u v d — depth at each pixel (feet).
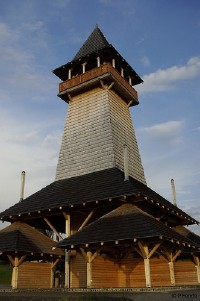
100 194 49.44
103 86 68.54
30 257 53.62
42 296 35.99
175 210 57.88
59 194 56.80
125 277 50.62
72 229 57.57
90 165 62.85
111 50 70.28
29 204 57.88
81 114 70.54
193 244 47.83
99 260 48.62
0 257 52.90
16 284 47.26
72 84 72.13
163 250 48.21
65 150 68.69
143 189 54.49
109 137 63.10
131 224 42.65
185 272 56.59
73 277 54.08
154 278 48.85
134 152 70.79
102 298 32.14
